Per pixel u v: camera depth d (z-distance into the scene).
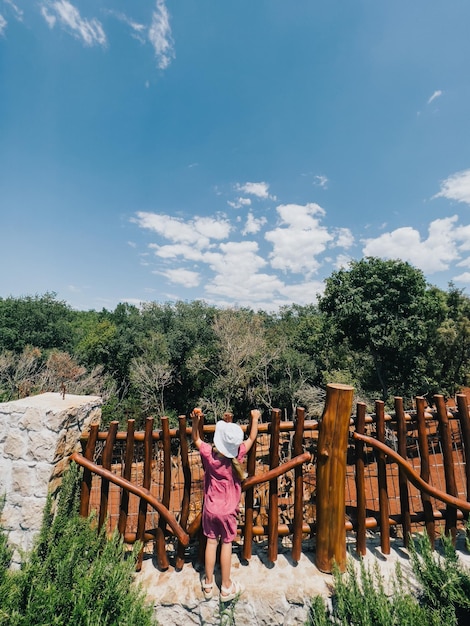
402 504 2.67
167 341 31.20
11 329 37.16
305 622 2.19
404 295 24.17
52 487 2.37
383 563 2.53
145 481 2.56
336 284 27.97
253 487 2.54
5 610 1.76
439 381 23.22
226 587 2.23
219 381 24.61
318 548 2.47
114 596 1.98
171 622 2.27
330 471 2.44
